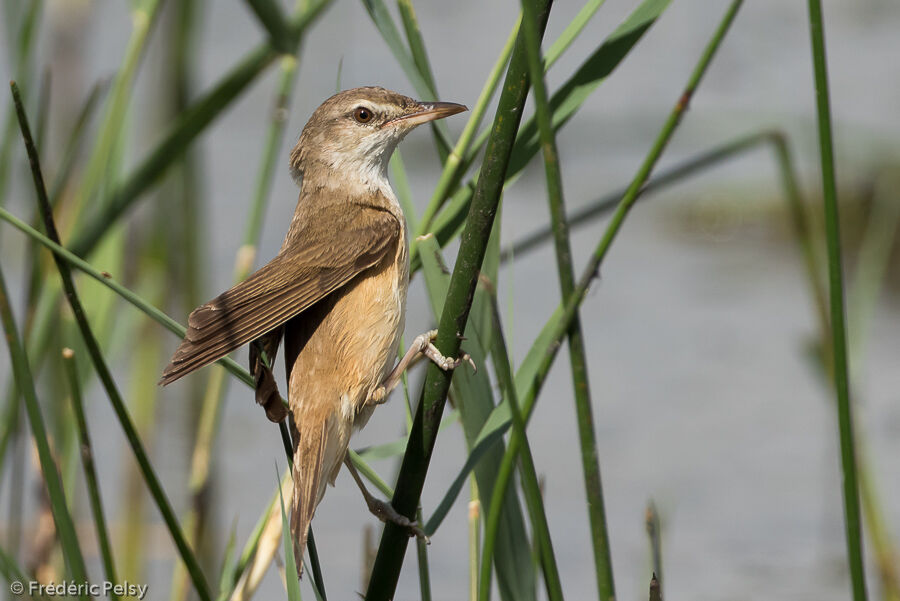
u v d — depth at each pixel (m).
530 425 14.40
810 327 16.25
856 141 19.28
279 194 19.44
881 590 10.47
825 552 11.56
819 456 13.27
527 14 4.74
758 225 19.06
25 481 11.24
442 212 6.76
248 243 8.54
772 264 18.36
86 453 6.16
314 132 7.75
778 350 15.70
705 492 12.67
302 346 6.64
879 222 17.91
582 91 6.43
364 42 22.89
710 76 22.16
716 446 13.46
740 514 12.34
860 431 9.85
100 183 9.01
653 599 5.54
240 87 8.35
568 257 5.09
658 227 19.69
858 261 17.94
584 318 16.78
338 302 6.68
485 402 6.30
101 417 14.38
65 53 13.02
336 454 6.42
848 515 5.35
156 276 12.01
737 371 15.17
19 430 8.38
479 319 6.34
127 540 11.61
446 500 5.80
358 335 6.61
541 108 4.83
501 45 23.27
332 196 7.56
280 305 6.29
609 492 12.80
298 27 8.31
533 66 4.79
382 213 7.21
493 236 6.40
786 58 22.78
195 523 8.82
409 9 6.92
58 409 9.34
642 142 21.25
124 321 10.70
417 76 6.79
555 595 5.19
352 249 6.67
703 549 11.73
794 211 9.71
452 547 12.23
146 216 12.61
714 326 16.41
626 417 14.20
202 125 8.31
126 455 11.76
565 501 12.86
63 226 10.79
